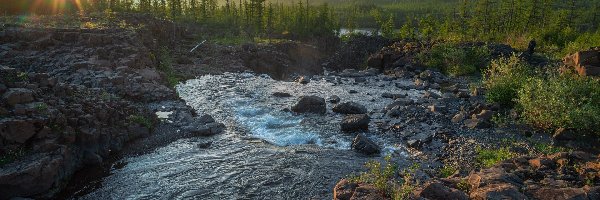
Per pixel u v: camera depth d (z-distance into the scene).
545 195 10.79
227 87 32.00
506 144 18.05
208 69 41.09
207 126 20.61
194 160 17.05
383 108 25.36
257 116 23.58
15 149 14.02
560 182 11.68
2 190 12.73
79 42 31.06
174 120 21.72
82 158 16.30
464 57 39.75
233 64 45.66
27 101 15.63
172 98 25.64
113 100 20.11
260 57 53.41
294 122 22.44
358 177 14.70
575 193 10.52
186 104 25.44
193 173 15.80
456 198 10.87
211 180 15.20
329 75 41.59
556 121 18.52
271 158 17.27
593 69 23.78
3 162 13.48
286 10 112.94
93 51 29.50
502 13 76.69
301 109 24.36
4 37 30.48
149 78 28.38
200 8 89.31
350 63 64.69
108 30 33.81
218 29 80.06
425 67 41.72
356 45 66.56
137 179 15.31
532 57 39.41
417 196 11.05
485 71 34.44
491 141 18.53
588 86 20.30
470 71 38.31
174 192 14.29
